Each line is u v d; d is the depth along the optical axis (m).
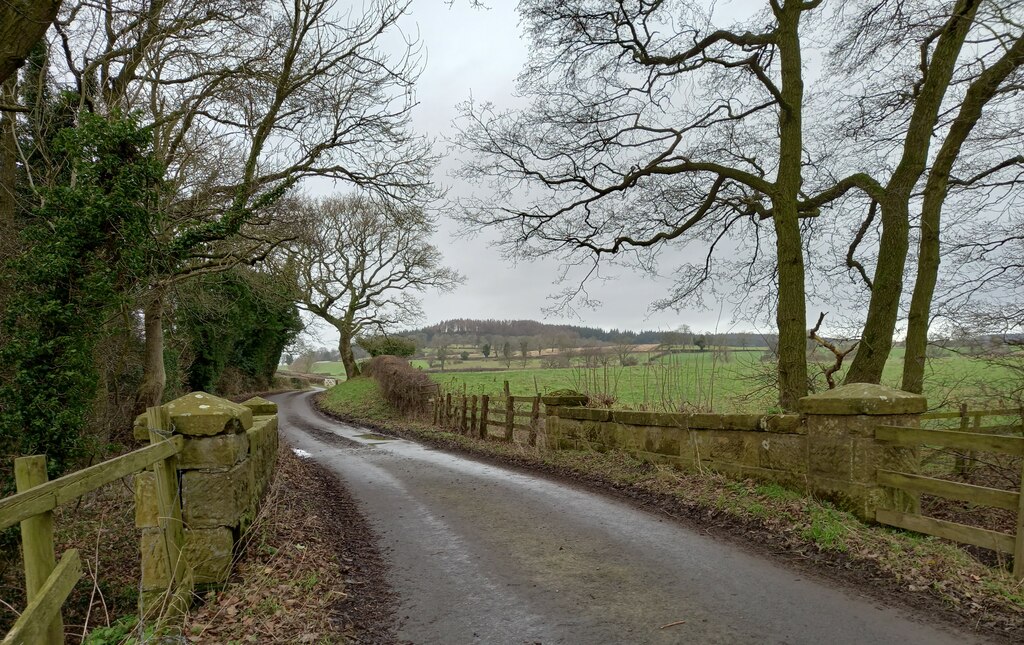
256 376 40.31
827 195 10.11
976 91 8.00
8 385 7.55
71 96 10.30
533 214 12.33
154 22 10.10
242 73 11.08
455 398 17.16
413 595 4.62
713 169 10.03
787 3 9.25
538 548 5.71
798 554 5.26
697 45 10.07
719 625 3.90
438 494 8.41
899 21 9.29
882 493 5.58
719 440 7.65
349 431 19.03
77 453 7.94
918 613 4.02
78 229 7.77
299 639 3.73
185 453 4.31
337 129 12.48
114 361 11.09
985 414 8.51
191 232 10.34
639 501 7.48
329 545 5.79
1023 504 4.35
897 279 8.61
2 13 5.12
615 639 3.76
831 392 6.07
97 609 5.88
